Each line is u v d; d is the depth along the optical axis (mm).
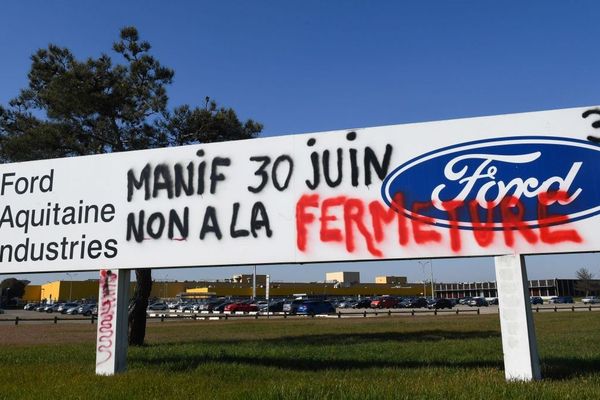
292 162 9297
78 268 9953
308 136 9289
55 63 20188
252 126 22031
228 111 21516
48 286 115625
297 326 30516
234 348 15086
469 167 8406
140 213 9859
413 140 8758
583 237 7738
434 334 21484
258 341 19172
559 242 7816
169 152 9953
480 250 8109
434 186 8508
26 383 8312
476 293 129625
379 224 8664
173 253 9562
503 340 7762
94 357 12391
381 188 8766
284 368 10273
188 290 116000
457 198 8359
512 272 7895
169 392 7473
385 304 72688
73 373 9273
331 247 8828
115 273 9758
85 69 19312
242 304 63562
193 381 8281
